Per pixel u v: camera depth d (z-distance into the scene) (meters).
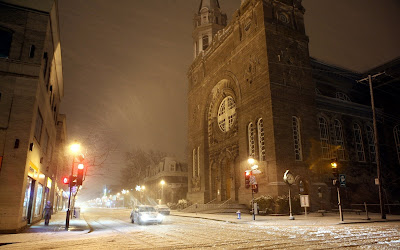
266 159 29.44
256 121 32.41
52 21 18.91
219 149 41.44
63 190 58.81
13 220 14.56
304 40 34.56
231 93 39.59
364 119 37.97
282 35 33.06
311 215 25.41
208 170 43.53
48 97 21.91
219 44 43.12
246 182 23.28
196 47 53.56
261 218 23.61
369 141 37.56
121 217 31.52
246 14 36.31
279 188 27.47
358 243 10.01
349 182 33.28
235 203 34.69
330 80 40.88
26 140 15.52
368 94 44.44
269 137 29.42
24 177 15.16
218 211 31.78
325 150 33.06
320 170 30.55
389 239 10.87
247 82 34.50
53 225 19.67
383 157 38.03
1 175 14.70
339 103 35.97
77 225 19.84
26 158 15.32
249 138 33.69
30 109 15.98
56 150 39.25
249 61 34.50
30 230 16.16
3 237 12.90
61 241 11.63
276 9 34.03
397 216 25.20
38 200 22.02
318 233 13.07
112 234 14.21
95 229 17.36
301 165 29.42
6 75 15.97
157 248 9.73
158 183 65.12
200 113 46.97
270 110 29.69
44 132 21.64
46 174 25.47
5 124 15.36
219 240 11.48
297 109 31.17
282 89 30.91
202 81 47.44
